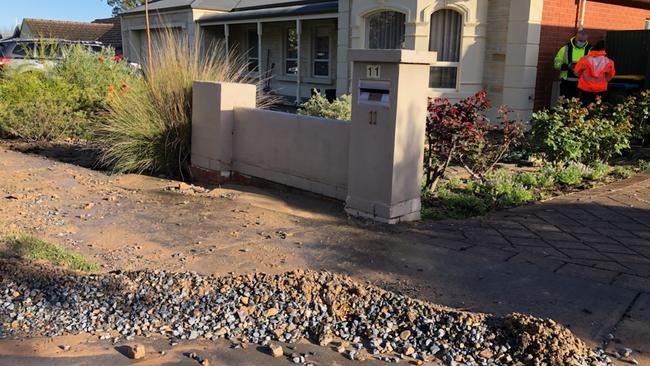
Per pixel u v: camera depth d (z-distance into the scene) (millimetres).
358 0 13094
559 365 3398
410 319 3957
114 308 4246
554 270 4922
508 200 7090
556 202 7160
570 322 3973
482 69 12125
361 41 13250
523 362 3492
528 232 5965
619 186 8055
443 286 4613
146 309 4227
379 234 5895
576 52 11383
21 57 16484
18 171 8922
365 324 3961
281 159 7668
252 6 20953
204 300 4320
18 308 4238
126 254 5395
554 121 8547
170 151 8922
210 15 20891
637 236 5844
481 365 3477
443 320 3918
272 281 4492
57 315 4152
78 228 6199
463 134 7172
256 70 21156
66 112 12234
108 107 10289
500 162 9500
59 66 13359
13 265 4824
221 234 6000
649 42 11555
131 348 3604
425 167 7555
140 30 24766
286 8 17688
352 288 4340
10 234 5703
